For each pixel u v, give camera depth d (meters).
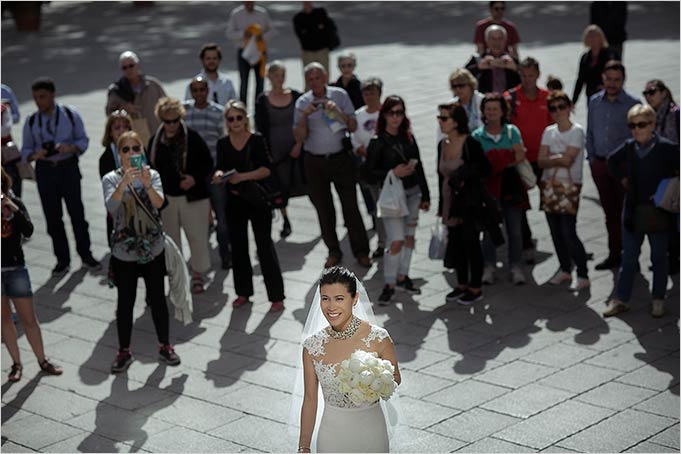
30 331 9.42
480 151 10.49
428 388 8.76
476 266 10.66
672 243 11.30
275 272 10.77
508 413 8.26
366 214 14.16
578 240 11.01
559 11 34.50
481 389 8.71
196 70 25.81
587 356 9.32
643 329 9.89
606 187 11.47
